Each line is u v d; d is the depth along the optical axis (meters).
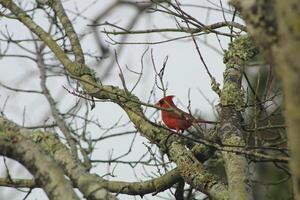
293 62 4.90
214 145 8.20
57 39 14.68
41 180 6.44
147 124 10.80
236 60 10.81
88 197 7.11
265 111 11.18
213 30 10.88
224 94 10.09
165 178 10.45
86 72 11.80
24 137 6.60
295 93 4.91
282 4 4.93
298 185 5.02
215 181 9.44
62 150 7.54
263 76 12.99
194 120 9.27
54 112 14.30
